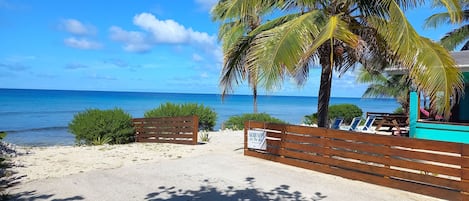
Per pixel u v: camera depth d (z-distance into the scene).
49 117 29.80
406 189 6.14
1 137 8.12
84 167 8.11
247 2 7.27
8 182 6.66
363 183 6.64
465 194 5.50
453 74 5.94
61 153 10.38
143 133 13.94
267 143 8.76
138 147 11.70
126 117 13.86
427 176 5.95
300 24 6.61
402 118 15.39
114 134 13.22
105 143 12.88
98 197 5.73
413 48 6.02
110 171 7.60
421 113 13.65
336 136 7.24
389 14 6.75
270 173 7.38
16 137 17.70
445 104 5.74
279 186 6.42
